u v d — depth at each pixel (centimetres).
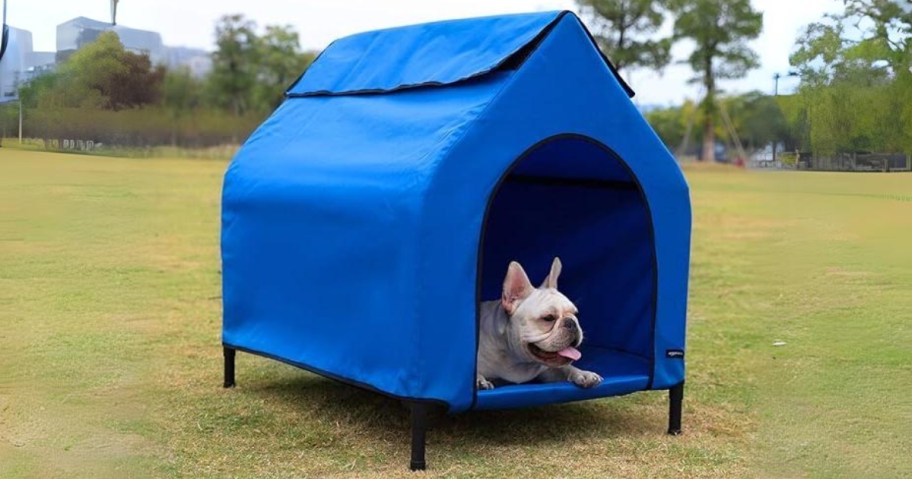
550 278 339
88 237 571
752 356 427
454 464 317
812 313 441
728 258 679
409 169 311
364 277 320
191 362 417
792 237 464
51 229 538
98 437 336
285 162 359
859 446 332
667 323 339
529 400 322
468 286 310
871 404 364
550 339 323
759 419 355
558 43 322
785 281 478
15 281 518
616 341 372
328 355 332
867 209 428
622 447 332
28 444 331
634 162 334
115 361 414
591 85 327
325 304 334
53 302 493
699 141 2402
